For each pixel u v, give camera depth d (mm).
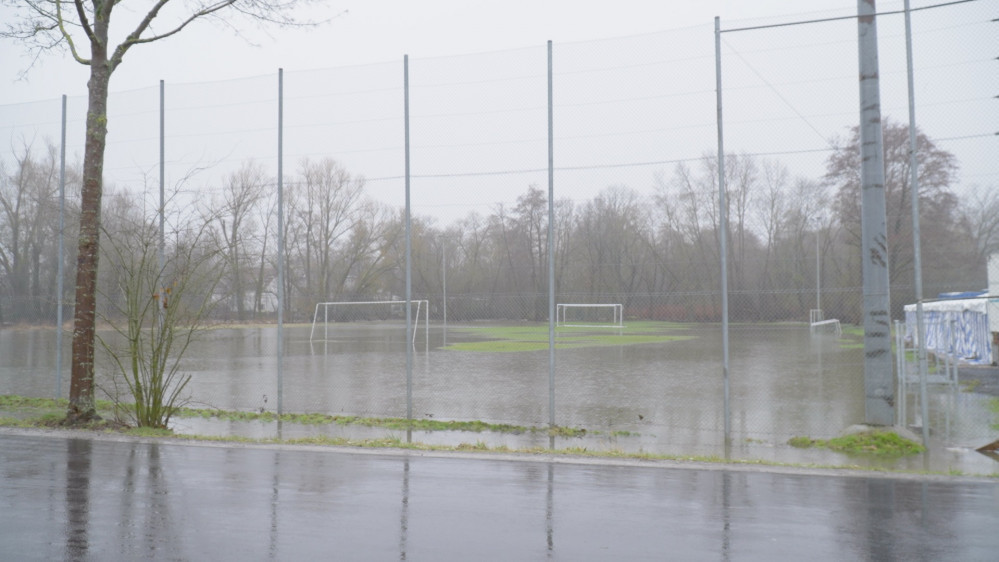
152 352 10188
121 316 15711
